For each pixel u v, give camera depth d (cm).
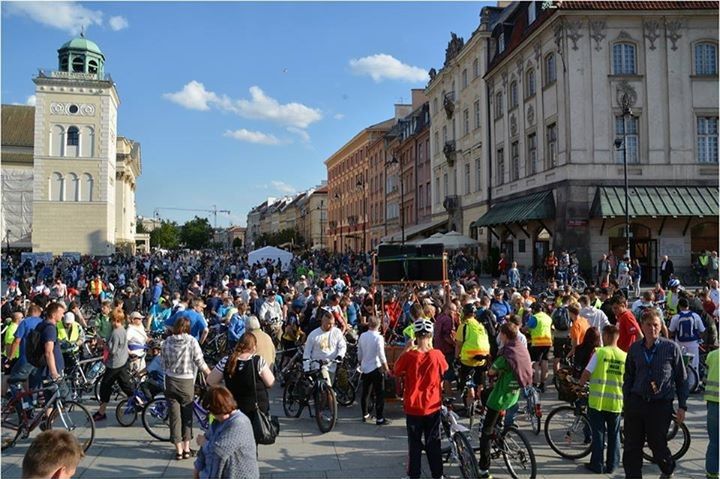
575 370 842
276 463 759
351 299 1728
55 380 856
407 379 684
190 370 787
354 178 8619
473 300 1235
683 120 2917
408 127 6116
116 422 952
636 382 658
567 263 2631
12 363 1020
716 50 2953
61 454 337
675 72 2930
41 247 6712
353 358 1241
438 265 1378
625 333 980
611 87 2923
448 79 4722
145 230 16925
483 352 962
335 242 9706
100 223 6831
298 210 13712
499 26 3791
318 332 965
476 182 4147
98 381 1132
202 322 1263
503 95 3694
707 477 656
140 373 1033
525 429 905
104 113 6888
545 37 3128
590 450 748
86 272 4053
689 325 1102
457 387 1105
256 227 19962
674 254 2889
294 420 983
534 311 1177
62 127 6788
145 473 728
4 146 7862
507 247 3634
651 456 762
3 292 2925
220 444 477
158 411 866
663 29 2938
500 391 704
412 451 677
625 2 2936
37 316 1038
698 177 2903
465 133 4366
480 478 688
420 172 5706
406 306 1387
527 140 3372
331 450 814
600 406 712
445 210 4822
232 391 677
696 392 1127
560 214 2934
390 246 1399
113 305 1440
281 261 4300
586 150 2898
